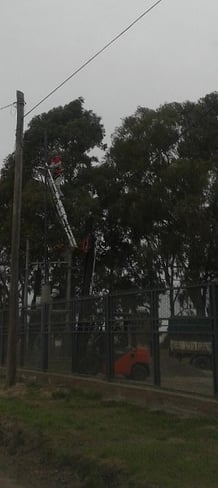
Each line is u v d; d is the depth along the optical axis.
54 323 18.55
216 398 10.55
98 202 35.75
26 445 9.73
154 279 35.22
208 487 6.59
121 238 37.91
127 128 35.50
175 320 12.09
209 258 33.31
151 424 10.30
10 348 17.91
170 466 7.42
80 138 38.38
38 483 7.91
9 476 8.37
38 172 37.91
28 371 19.48
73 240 34.19
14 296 18.12
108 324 14.93
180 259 33.94
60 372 17.78
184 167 32.41
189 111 35.69
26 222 36.47
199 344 11.23
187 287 11.73
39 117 39.72
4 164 40.06
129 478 7.11
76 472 7.92
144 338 13.34
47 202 35.47
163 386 12.41
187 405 11.19
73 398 14.20
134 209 33.62
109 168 36.34
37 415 11.61
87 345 16.17
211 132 34.97
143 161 34.25
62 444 8.97
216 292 10.74
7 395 15.62
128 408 12.20
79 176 37.34
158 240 34.69
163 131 33.94
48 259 37.38
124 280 37.50
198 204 32.12
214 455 7.96
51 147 38.94
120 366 14.17
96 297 15.83
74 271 39.28
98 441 9.02
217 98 35.62
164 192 32.88
